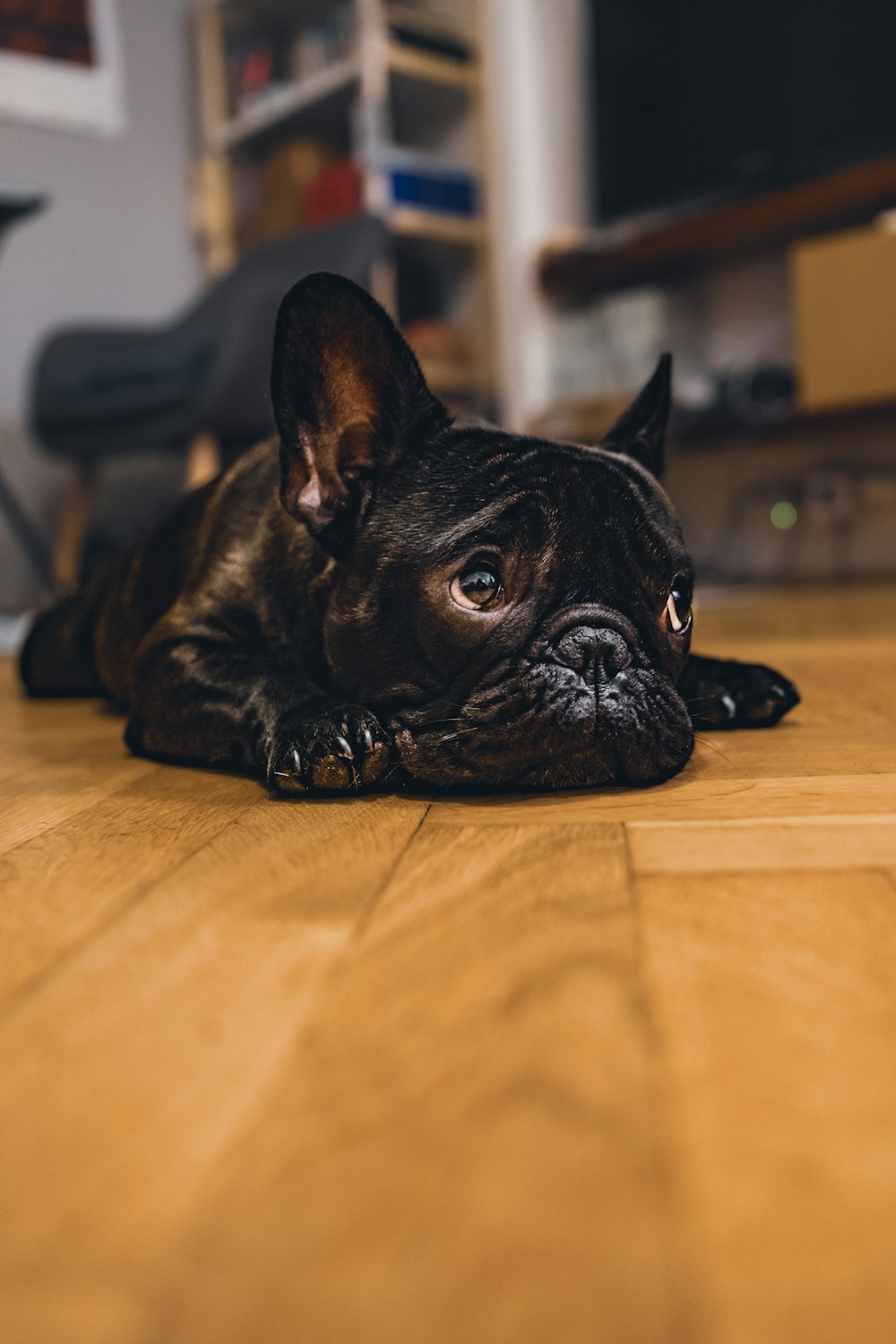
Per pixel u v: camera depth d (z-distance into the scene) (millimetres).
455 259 4859
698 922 635
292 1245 350
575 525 952
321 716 984
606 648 934
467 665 949
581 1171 387
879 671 1730
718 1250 342
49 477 4766
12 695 2041
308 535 1099
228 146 5102
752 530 4449
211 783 1101
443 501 979
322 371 999
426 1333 308
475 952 599
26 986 580
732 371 4324
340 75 4484
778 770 1048
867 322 3625
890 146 3766
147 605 1423
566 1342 302
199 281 5242
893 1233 349
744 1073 455
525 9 4836
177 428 3232
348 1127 424
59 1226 366
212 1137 421
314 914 675
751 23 4070
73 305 4883
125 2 4984
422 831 861
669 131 4375
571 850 792
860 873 720
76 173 4879
